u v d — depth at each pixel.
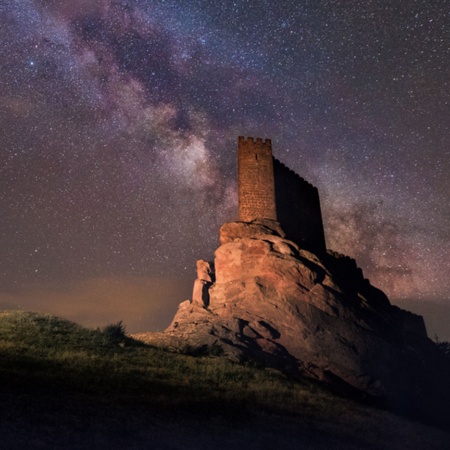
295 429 19.59
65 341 28.94
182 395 21.53
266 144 51.88
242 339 36.25
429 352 46.94
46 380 19.41
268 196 49.94
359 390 34.53
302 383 30.70
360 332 38.38
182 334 37.09
